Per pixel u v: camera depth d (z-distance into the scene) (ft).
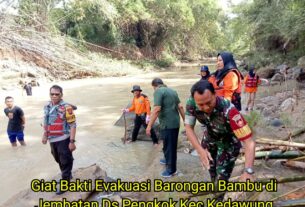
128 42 132.57
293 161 16.03
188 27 145.38
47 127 17.34
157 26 137.90
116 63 106.42
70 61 93.91
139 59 128.77
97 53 113.70
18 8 92.94
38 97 58.65
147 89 64.90
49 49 90.22
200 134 25.96
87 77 94.43
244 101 44.21
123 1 119.14
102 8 111.34
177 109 18.25
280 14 71.61
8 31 84.23
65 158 17.17
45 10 100.63
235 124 10.39
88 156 24.73
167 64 138.21
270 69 65.21
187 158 21.52
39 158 24.93
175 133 18.07
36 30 98.43
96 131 32.55
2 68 78.74
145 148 26.35
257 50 87.30
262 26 80.28
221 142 11.95
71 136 17.10
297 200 10.72
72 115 17.15
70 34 116.47
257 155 16.58
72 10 113.19
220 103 10.57
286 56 75.10
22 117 28.02
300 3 60.23
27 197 17.02
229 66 14.34
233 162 12.33
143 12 124.67
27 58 87.71
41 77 82.94
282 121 25.25
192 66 142.61
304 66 58.90
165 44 151.12
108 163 22.94
